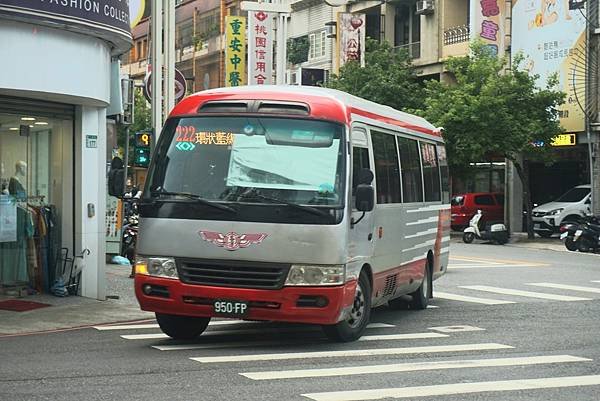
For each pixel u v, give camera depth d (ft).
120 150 128.16
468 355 32.01
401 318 43.27
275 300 31.37
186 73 238.68
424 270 46.85
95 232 48.83
